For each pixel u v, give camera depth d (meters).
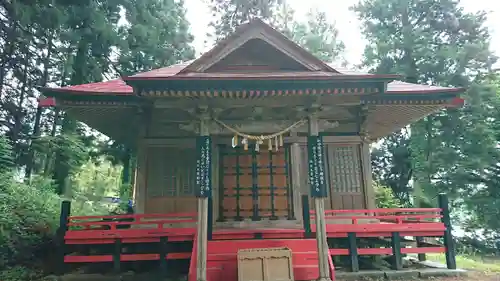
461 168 19.92
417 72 21.83
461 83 20.52
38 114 18.72
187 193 11.11
